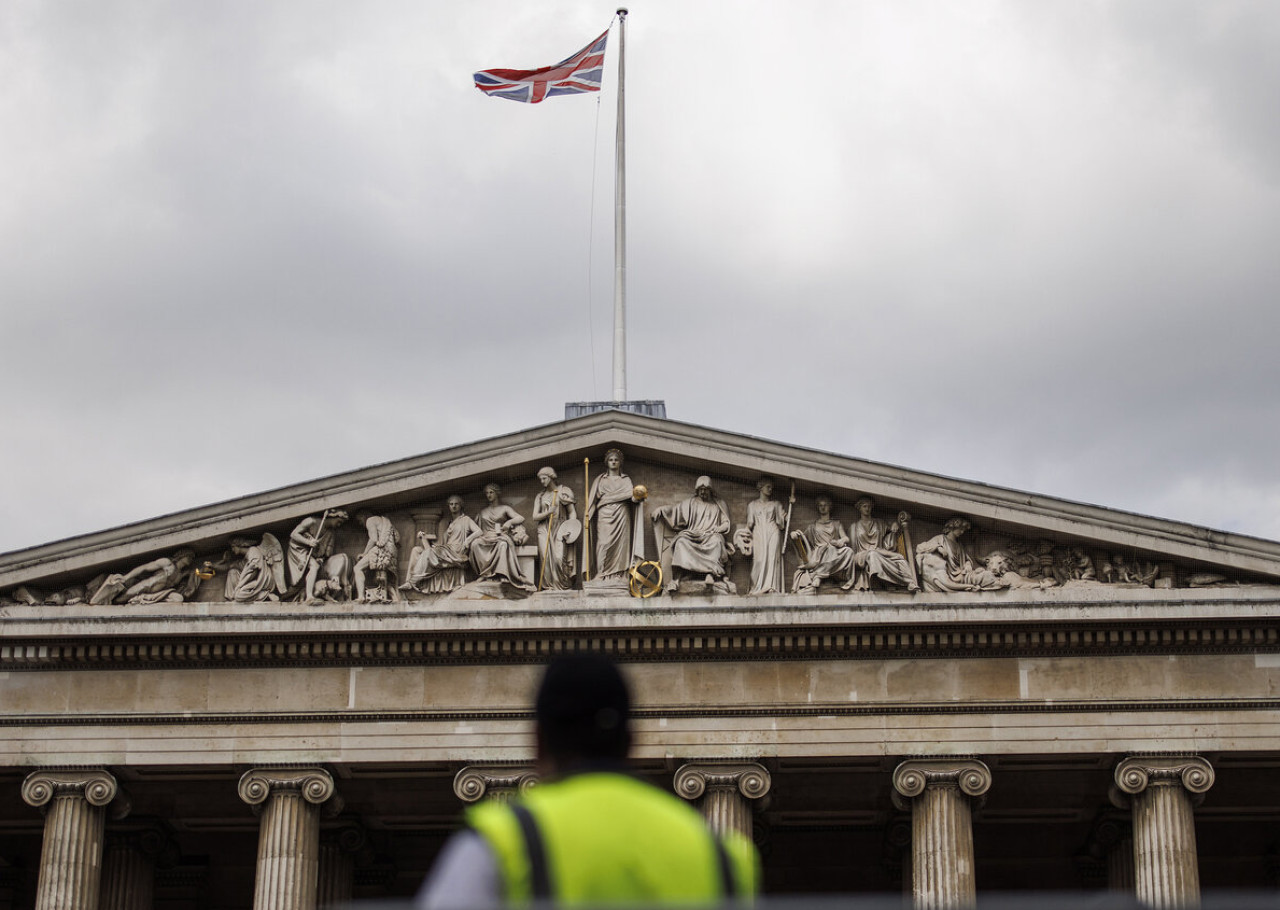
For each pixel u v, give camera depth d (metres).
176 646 50.16
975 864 57.97
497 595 50.28
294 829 49.25
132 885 54.59
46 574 50.41
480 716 49.75
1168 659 49.81
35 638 49.88
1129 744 49.19
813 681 49.84
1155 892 48.25
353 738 49.78
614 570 50.41
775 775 50.78
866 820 56.25
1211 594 49.41
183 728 50.03
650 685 49.91
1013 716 49.47
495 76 60.75
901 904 10.02
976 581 49.81
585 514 50.91
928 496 50.34
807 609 49.56
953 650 49.84
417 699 49.97
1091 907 10.84
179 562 50.88
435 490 51.38
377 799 54.22
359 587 50.38
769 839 57.69
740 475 51.31
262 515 50.91
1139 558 50.03
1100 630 49.69
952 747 49.22
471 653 50.09
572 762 10.41
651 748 49.41
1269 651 49.75
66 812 49.66
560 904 9.38
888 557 50.16
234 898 58.69
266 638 50.00
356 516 51.31
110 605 50.31
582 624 49.56
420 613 49.81
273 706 50.03
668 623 49.50
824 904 10.03
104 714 50.03
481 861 9.48
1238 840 58.47
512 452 51.06
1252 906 10.40
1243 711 49.34
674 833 9.95
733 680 49.91
